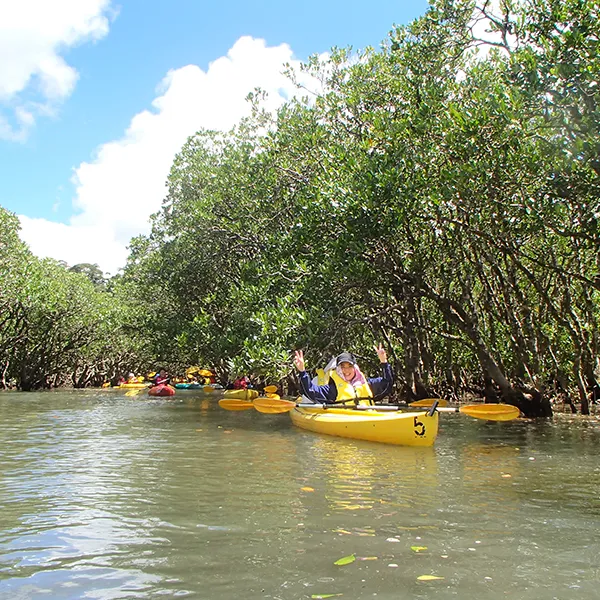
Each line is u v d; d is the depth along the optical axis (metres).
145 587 3.08
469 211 10.58
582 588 3.07
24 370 33.03
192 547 3.73
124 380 42.19
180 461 7.11
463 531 4.07
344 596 2.95
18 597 2.96
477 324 13.21
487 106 9.30
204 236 20.28
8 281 26.50
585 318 15.05
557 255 12.54
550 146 8.64
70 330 34.66
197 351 21.08
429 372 17.53
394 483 5.75
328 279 12.15
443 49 10.95
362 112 13.87
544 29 9.02
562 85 8.39
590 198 8.88
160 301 26.86
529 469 6.62
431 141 10.88
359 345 18.86
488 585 3.10
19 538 3.93
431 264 13.40
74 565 3.41
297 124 14.38
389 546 3.73
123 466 6.77
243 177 16.84
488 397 16.38
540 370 13.40
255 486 5.60
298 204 13.09
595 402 16.55
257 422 12.38
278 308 12.40
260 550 3.65
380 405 10.16
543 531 4.08
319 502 4.93
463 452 7.92
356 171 11.55
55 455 7.66
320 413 10.50
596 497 5.18
